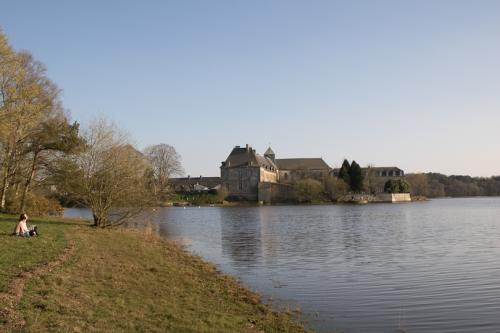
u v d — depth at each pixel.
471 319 18.52
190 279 24.09
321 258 35.09
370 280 26.39
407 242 44.53
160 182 79.69
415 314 19.30
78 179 44.19
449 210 108.38
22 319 13.16
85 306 15.62
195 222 78.44
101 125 44.78
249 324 16.92
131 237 39.19
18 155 45.41
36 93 38.91
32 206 48.56
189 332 14.73
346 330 17.19
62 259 22.36
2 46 36.00
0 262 19.78
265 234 55.28
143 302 17.67
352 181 171.50
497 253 35.84
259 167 181.88
